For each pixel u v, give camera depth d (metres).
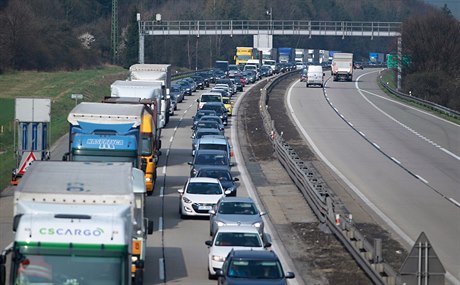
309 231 85.25
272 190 109.81
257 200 102.56
